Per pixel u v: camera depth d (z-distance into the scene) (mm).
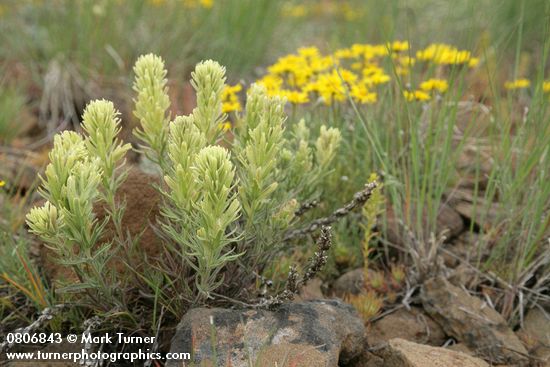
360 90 712
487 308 603
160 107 516
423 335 600
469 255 664
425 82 718
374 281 634
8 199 669
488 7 910
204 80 516
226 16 1129
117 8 1118
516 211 667
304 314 502
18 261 591
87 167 462
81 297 539
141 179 564
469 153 800
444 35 974
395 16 966
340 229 682
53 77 1005
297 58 757
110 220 557
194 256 518
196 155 458
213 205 451
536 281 642
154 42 1092
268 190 485
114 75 1053
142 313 527
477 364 512
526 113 685
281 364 467
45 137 943
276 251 557
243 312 497
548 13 640
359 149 762
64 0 1121
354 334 517
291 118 719
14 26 1101
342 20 1395
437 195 645
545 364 562
